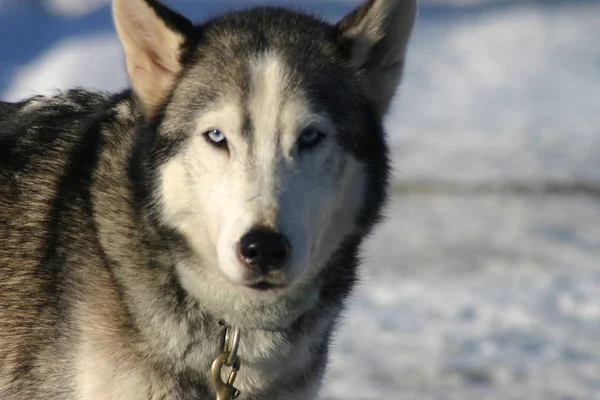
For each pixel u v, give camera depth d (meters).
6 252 7.47
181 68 7.24
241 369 7.29
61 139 7.75
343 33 7.55
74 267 7.23
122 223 7.19
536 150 30.34
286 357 7.35
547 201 24.67
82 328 7.09
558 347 14.36
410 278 18.20
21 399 7.32
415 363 13.39
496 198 24.97
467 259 19.69
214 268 6.97
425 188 25.89
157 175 7.02
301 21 7.64
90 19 54.06
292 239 6.50
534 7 56.16
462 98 38.41
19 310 7.34
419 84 40.38
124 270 7.11
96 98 8.23
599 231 22.16
